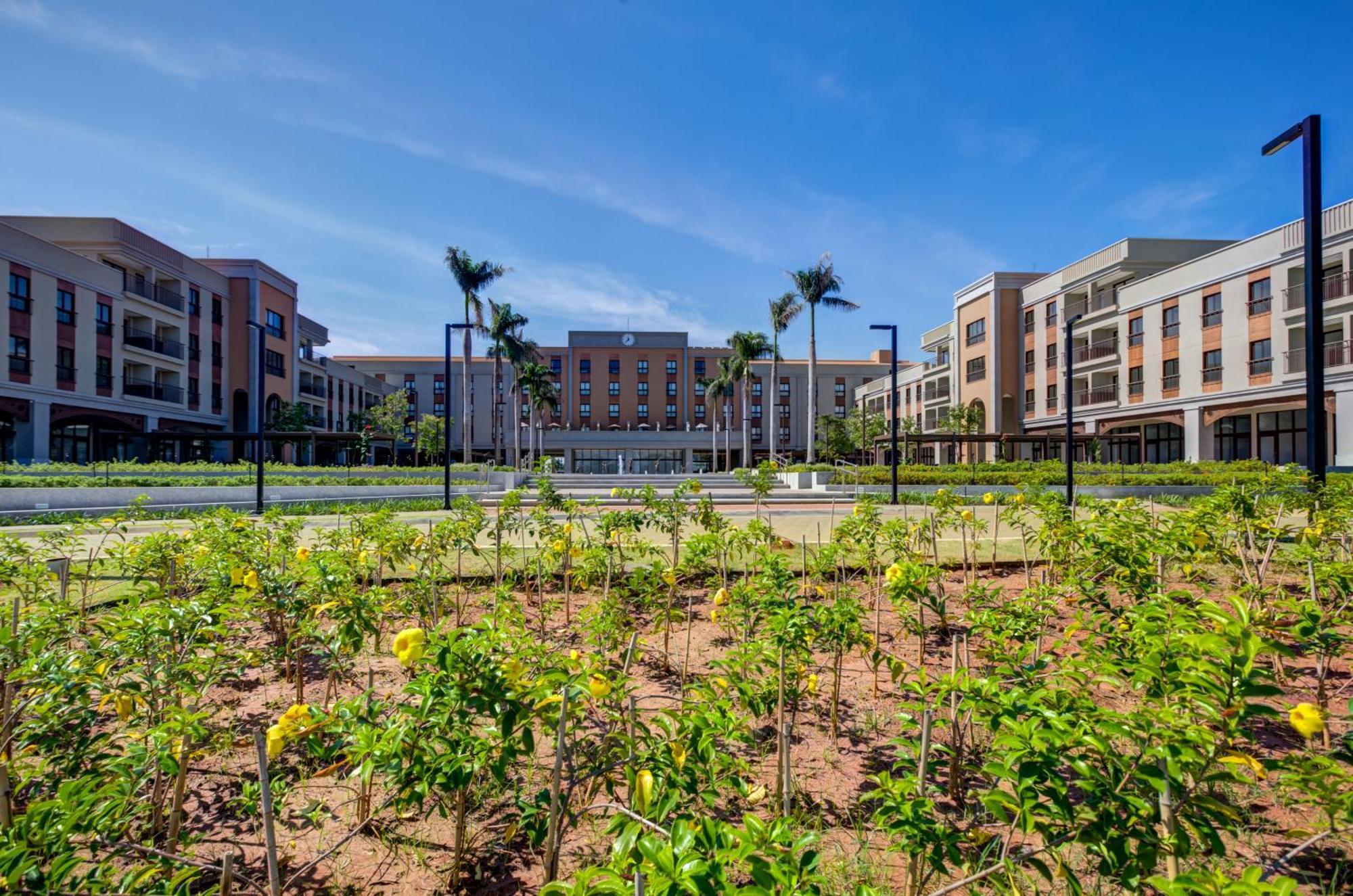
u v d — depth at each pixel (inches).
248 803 87.8
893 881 81.5
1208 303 1073.5
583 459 2201.0
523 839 93.0
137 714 92.6
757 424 2422.5
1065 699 71.3
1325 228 900.6
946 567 258.5
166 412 1227.9
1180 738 60.9
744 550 210.1
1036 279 1525.6
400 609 167.0
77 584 217.9
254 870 86.1
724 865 51.5
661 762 71.1
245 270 1429.6
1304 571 174.1
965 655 124.3
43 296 976.3
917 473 887.7
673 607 212.7
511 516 257.8
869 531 209.5
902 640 176.2
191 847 85.1
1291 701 129.0
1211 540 157.9
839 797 103.3
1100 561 144.3
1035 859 63.1
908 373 2070.6
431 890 82.7
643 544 221.3
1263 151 299.0
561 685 80.6
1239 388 1015.0
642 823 57.3
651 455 2199.8
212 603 125.7
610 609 151.0
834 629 117.0
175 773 77.7
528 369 1588.3
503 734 69.4
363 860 88.7
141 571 162.9
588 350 2393.0
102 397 1074.7
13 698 106.1
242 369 1429.6
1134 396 1213.1
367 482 824.3
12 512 506.0
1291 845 86.7
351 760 74.6
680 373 2407.7
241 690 143.3
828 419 1940.2
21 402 944.3
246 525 189.6
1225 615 66.2
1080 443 1272.1
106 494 573.9
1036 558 268.7
